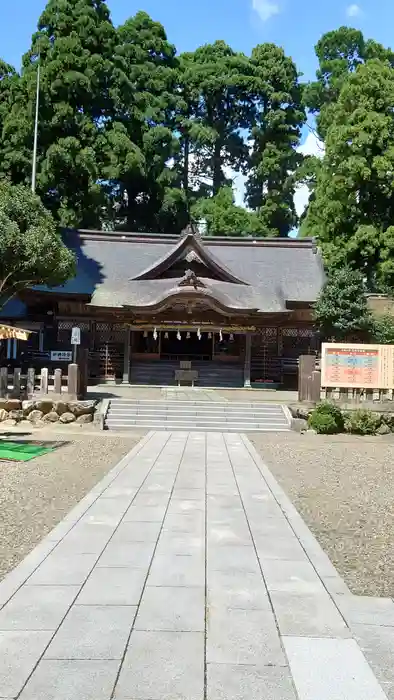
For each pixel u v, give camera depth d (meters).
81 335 27.67
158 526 6.92
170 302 25.00
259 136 52.91
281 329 27.58
